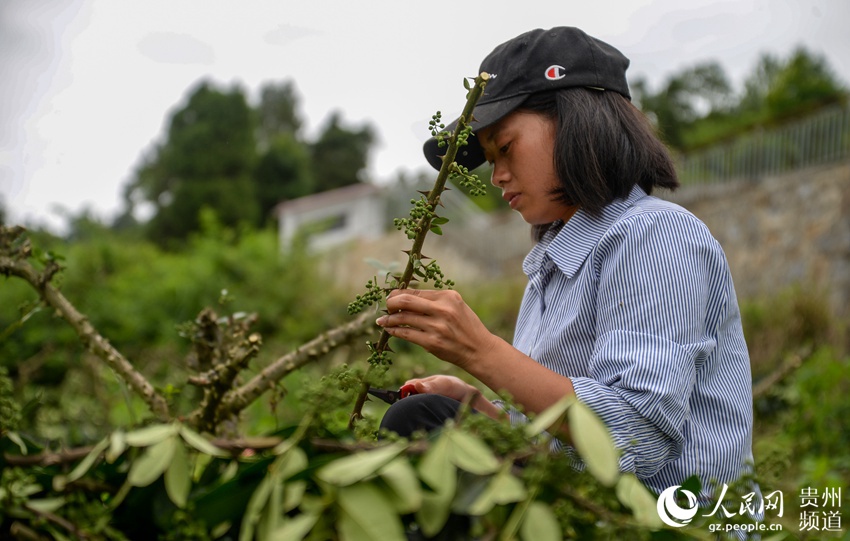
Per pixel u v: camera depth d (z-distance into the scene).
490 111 1.59
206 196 28.19
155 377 5.08
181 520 0.95
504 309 9.30
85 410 3.53
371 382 1.12
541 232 1.82
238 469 0.97
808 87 16.66
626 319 1.43
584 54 1.62
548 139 1.60
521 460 1.00
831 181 9.97
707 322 1.50
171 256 11.71
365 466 0.86
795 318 7.01
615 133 1.57
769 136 12.09
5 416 1.12
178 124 29.95
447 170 1.31
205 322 1.87
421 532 0.98
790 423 3.72
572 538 0.95
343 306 8.43
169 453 0.92
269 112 43.09
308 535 0.89
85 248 9.92
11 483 0.96
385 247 15.31
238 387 1.92
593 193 1.55
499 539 0.91
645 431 1.32
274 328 8.07
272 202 31.77
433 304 1.30
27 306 1.77
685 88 23.64
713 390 1.49
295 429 1.00
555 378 1.33
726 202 11.71
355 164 38.09
